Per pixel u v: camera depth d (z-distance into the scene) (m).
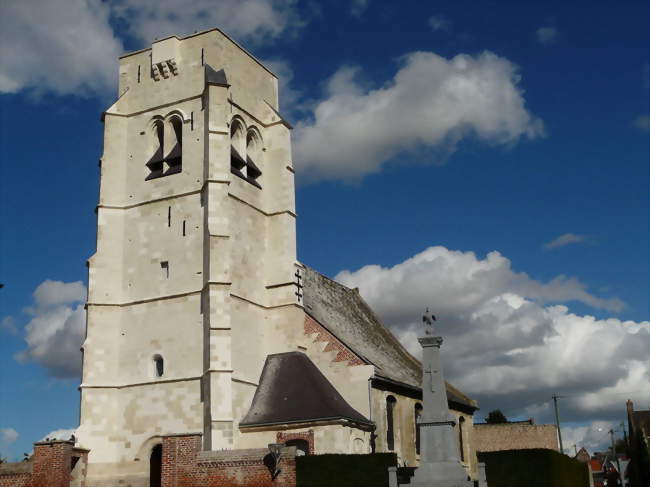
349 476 38.72
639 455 78.50
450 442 38.94
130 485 48.84
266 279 55.56
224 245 50.34
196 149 54.00
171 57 55.97
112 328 52.59
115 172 55.81
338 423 45.91
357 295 75.44
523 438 94.06
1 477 41.00
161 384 50.00
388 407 56.12
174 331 50.78
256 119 58.72
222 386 47.34
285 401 49.41
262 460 39.44
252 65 59.69
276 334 54.19
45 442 40.81
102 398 50.88
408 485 38.12
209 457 40.00
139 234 54.16
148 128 56.41
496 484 41.56
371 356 59.47
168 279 52.12
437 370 40.28
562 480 44.22
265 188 57.91
